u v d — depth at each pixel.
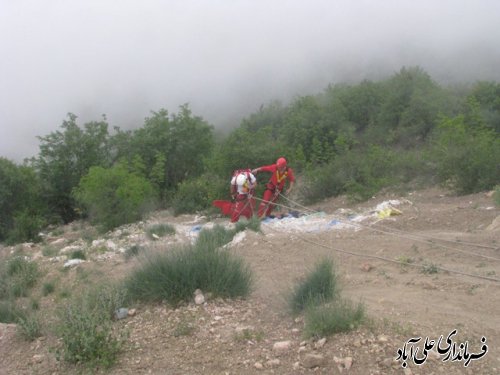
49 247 14.32
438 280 7.03
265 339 5.39
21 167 21.97
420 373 4.43
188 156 24.91
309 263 8.54
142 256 7.59
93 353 5.36
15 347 6.17
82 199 17.69
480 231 9.66
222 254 7.02
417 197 14.45
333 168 17.47
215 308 6.28
